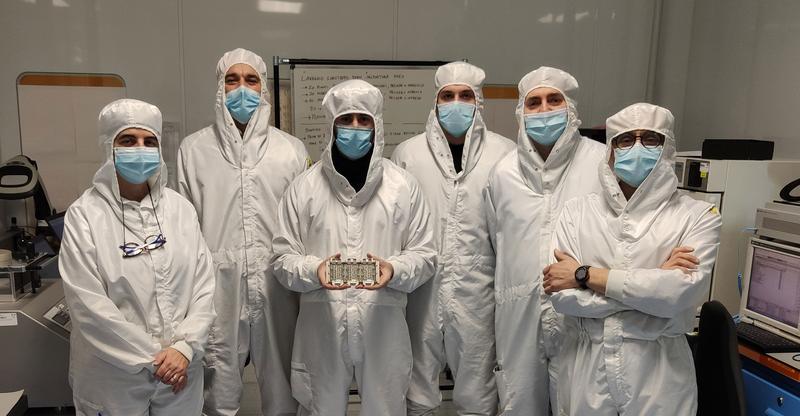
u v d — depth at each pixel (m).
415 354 2.04
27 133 2.95
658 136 1.58
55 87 2.94
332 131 1.83
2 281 2.22
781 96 2.63
